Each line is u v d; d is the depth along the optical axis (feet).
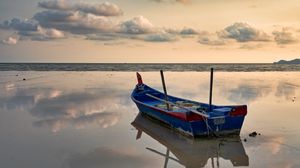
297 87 96.17
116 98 69.36
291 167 26.73
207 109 40.34
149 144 34.40
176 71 228.02
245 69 279.08
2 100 65.05
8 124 42.60
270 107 57.11
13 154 30.01
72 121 44.98
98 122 44.75
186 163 28.45
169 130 40.88
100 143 34.27
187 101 48.06
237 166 27.45
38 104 60.29
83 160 28.71
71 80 122.31
